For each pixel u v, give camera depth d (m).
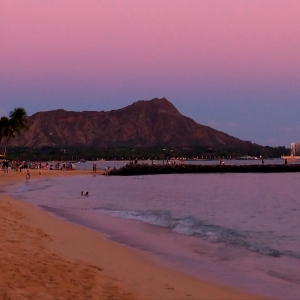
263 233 17.34
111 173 87.69
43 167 99.00
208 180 69.94
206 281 9.75
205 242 15.03
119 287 8.34
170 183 60.41
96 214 22.83
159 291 8.51
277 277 10.30
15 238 12.96
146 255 12.59
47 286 7.82
